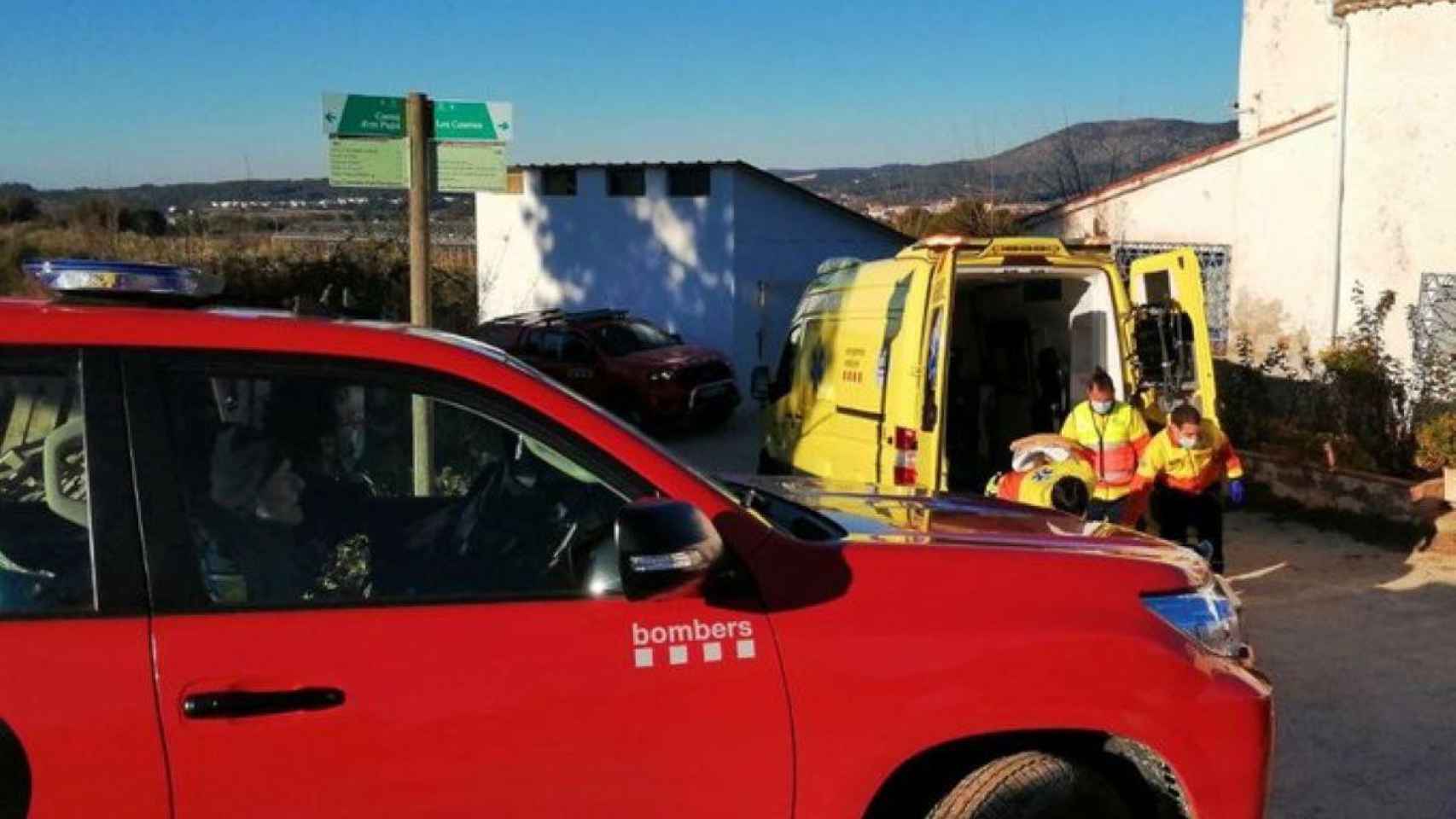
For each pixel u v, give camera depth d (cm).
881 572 289
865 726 271
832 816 270
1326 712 571
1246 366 1191
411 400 268
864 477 779
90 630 234
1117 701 286
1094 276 803
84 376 248
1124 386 796
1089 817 293
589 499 275
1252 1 1705
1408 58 1370
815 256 2205
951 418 978
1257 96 1702
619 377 1741
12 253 1698
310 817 238
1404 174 1381
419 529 264
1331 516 978
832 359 876
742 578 271
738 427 1878
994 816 285
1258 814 305
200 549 246
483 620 254
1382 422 1031
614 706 255
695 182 2159
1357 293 1263
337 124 658
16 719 224
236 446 256
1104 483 778
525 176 2312
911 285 737
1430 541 897
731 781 264
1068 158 2233
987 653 280
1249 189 1556
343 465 265
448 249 2570
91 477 243
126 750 228
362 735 240
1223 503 924
